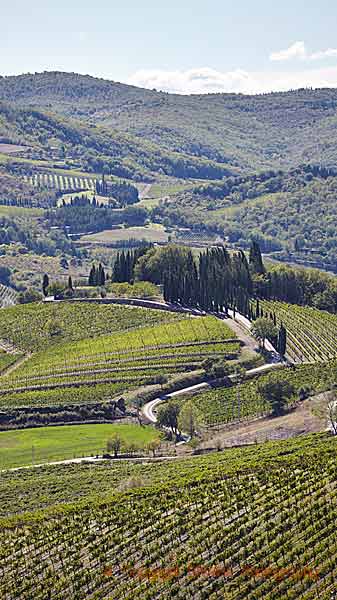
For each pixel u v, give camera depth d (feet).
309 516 364.79
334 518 357.41
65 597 327.88
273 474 431.02
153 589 322.34
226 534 359.05
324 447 492.95
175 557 344.69
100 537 375.04
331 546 336.08
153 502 410.31
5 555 365.20
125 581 333.21
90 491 486.79
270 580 316.19
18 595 333.62
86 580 334.44
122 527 382.63
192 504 402.72
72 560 354.33
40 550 369.50
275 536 352.49
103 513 403.34
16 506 467.11
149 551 353.31
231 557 337.93
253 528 363.15
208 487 426.92
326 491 387.96
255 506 385.09
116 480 507.30
